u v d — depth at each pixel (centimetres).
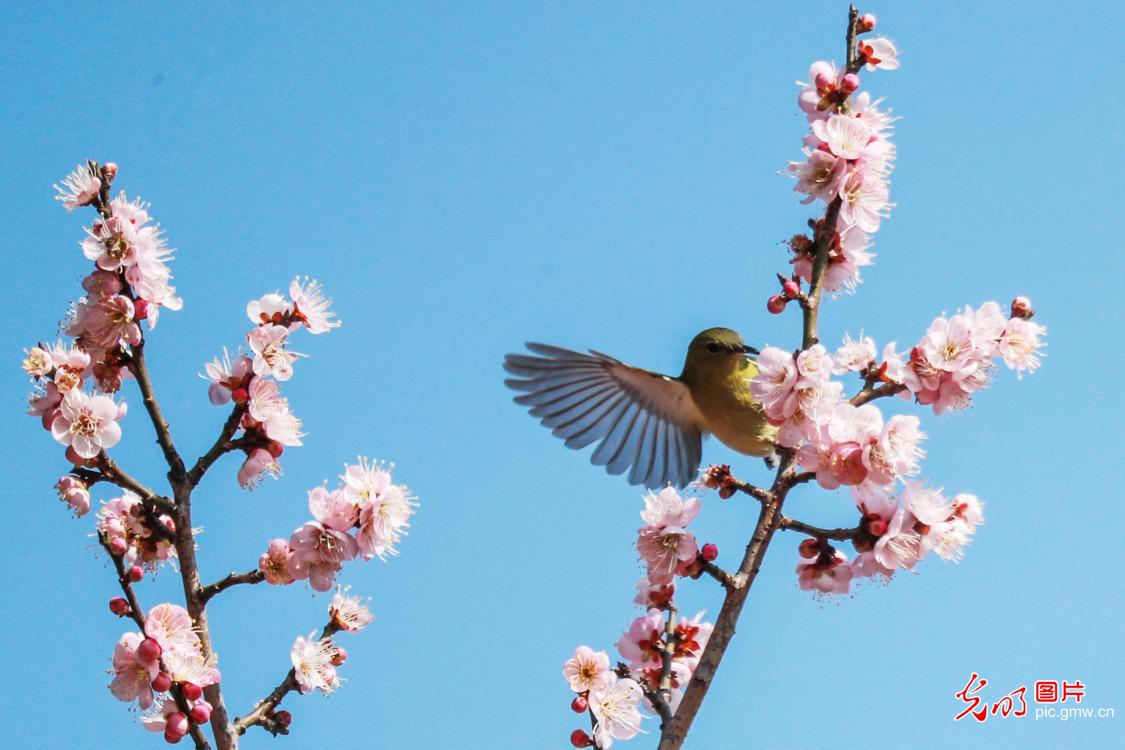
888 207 788
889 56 813
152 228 728
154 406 717
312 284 738
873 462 686
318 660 723
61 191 728
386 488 720
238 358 719
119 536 724
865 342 772
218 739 672
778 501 720
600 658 782
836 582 730
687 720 668
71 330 713
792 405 693
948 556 702
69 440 695
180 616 657
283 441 708
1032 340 740
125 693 646
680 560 742
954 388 735
